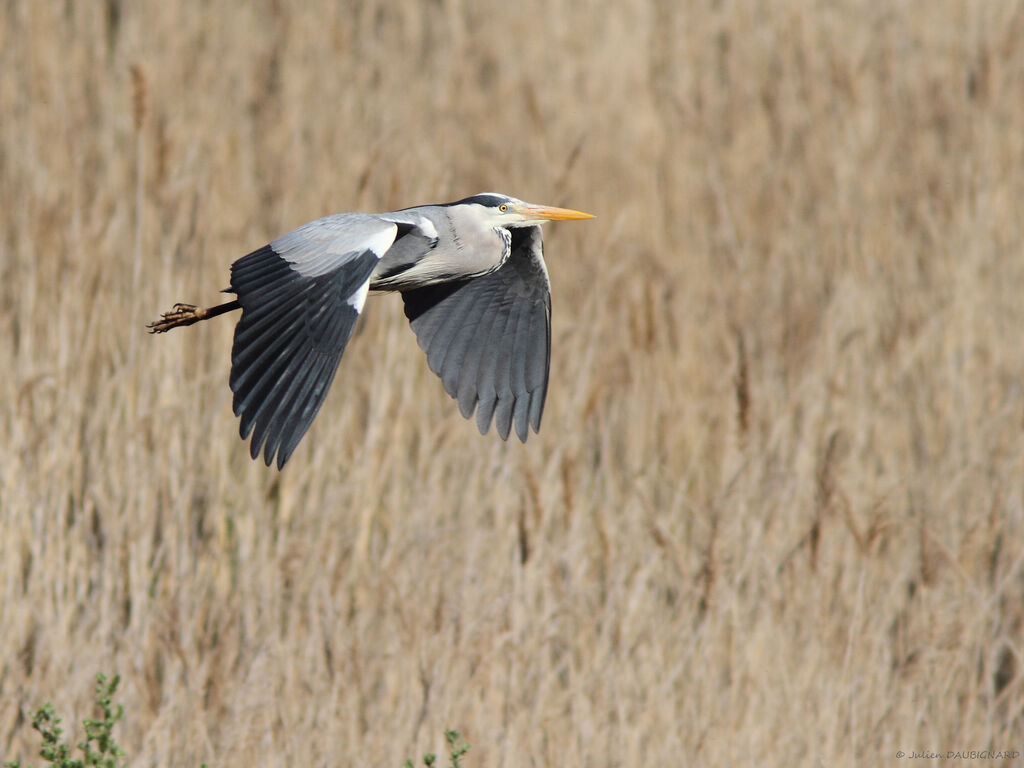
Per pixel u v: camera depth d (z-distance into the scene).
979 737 9.53
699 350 12.88
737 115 16.19
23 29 15.89
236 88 16.02
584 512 10.63
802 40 17.34
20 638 9.12
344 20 17.38
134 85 11.96
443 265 8.36
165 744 8.33
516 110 16.31
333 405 11.74
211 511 10.48
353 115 15.68
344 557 9.85
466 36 18.08
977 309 13.30
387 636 9.51
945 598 9.82
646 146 15.52
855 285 13.38
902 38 17.50
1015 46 17.11
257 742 8.38
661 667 9.41
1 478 9.98
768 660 9.52
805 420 11.48
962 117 16.11
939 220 14.45
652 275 12.66
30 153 13.58
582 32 17.91
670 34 17.97
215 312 7.76
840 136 15.79
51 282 11.51
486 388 8.72
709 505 10.99
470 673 9.09
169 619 9.02
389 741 8.73
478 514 10.38
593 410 11.02
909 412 12.30
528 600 9.66
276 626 9.12
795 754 8.99
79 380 10.81
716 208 14.58
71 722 8.48
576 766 8.83
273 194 13.93
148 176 12.73
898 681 9.59
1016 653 9.70
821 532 9.84
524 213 8.65
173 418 10.38
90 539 10.17
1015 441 11.70
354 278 7.18
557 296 13.53
